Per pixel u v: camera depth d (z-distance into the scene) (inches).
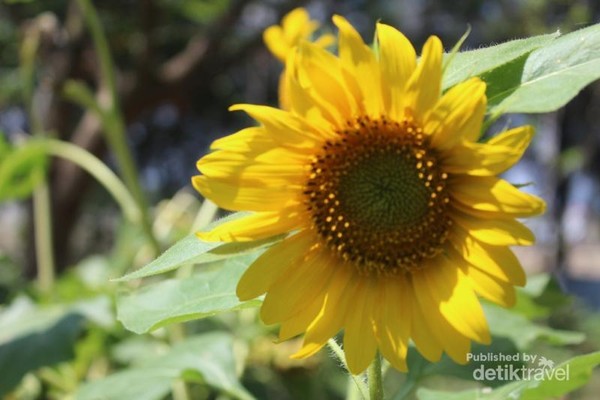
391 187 27.6
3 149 52.1
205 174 27.3
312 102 27.1
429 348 27.5
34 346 39.4
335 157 27.8
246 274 27.6
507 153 26.3
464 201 27.3
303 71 26.8
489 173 26.5
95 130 109.0
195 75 115.8
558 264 88.0
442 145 27.3
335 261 28.2
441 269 27.8
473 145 26.5
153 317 29.7
